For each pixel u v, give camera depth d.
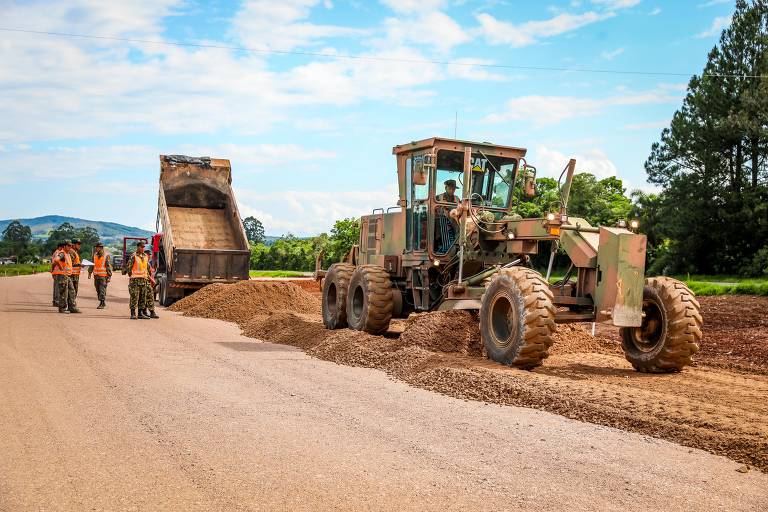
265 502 4.30
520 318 8.63
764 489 4.71
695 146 34.06
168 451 5.31
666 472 5.02
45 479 4.65
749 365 10.19
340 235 48.12
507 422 6.34
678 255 36.06
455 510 4.23
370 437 5.79
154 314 16.33
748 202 32.84
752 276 32.19
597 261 9.00
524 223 9.90
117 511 4.12
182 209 24.00
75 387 7.55
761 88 32.09
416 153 11.84
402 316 12.36
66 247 17.17
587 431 6.07
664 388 7.86
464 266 10.94
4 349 10.20
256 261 74.81
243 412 6.59
